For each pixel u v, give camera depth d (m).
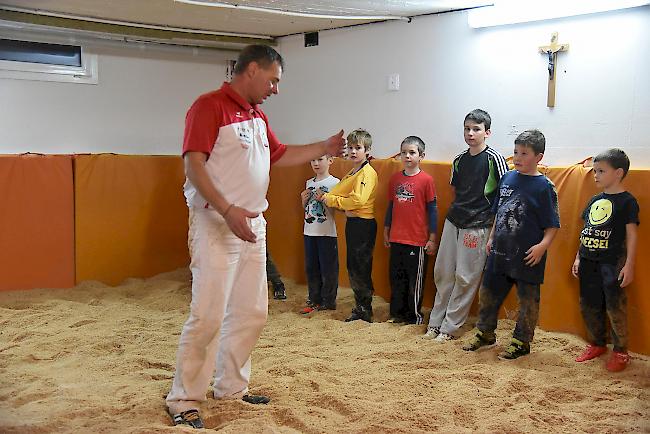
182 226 6.13
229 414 2.91
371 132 5.51
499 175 4.12
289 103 6.26
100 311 4.92
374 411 2.98
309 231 5.05
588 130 4.12
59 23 5.31
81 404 3.03
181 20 5.51
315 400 3.13
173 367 3.68
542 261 3.79
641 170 3.72
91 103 5.93
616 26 3.94
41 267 5.41
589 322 3.78
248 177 2.79
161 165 5.96
